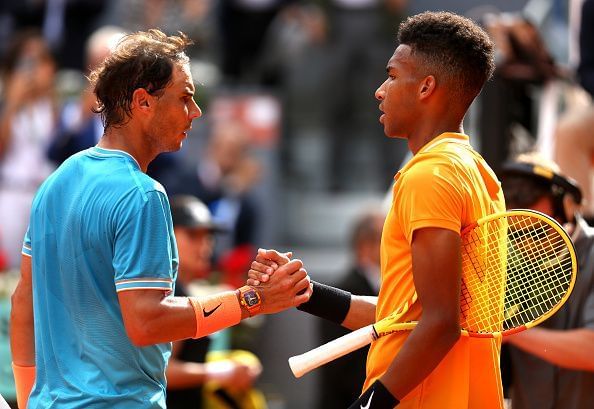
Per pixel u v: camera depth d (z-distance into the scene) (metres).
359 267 24.28
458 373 11.85
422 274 11.26
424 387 11.80
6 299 21.98
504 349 15.84
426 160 11.62
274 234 35.06
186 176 30.33
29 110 30.27
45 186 12.45
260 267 12.55
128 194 11.77
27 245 12.84
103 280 11.90
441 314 11.19
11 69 30.73
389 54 36.34
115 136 12.34
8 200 29.77
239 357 21.17
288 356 30.48
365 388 12.32
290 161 36.59
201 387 19.62
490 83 20.55
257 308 12.34
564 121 19.16
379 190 37.09
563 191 14.81
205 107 34.88
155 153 12.51
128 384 11.95
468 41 12.00
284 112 36.44
